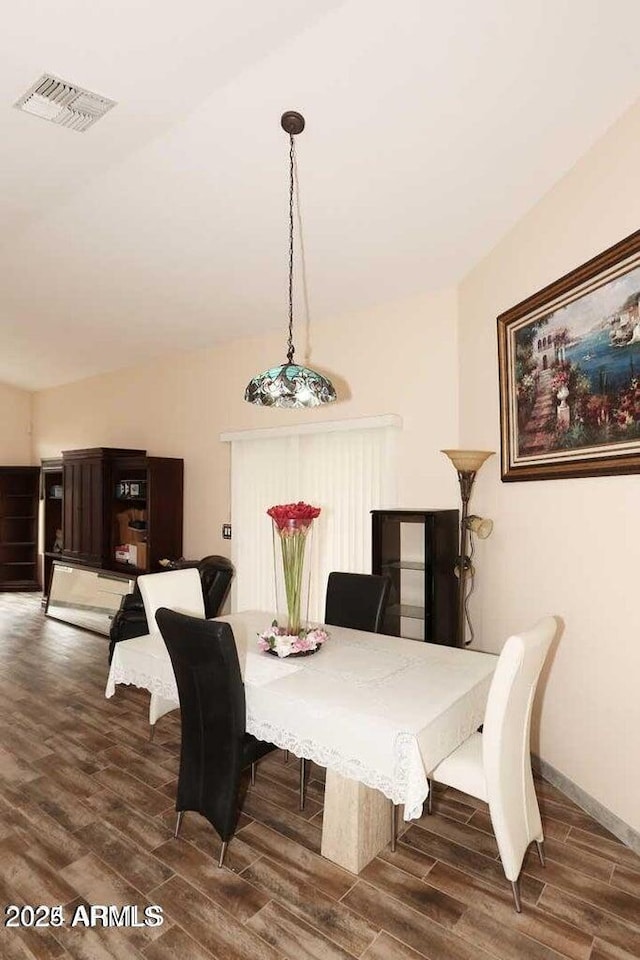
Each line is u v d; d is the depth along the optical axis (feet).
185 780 7.66
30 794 8.84
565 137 8.28
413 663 8.06
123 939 5.99
